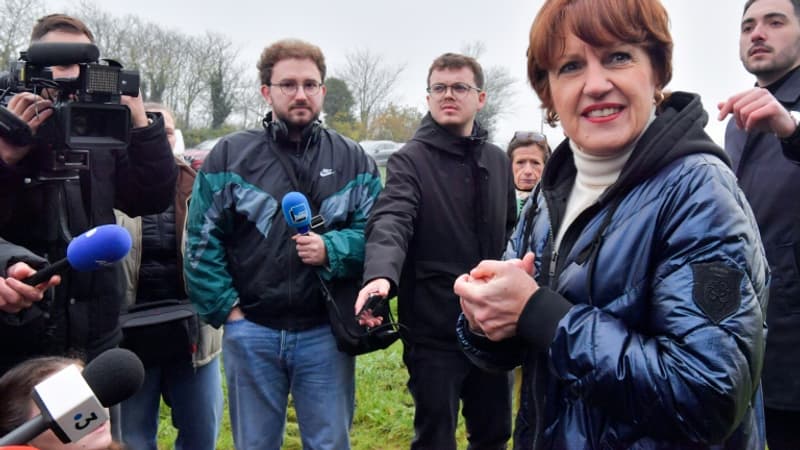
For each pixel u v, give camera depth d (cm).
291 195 322
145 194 307
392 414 536
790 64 321
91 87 261
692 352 146
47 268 231
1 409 203
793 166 296
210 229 338
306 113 345
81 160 273
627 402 153
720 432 148
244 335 335
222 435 493
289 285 332
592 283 168
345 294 337
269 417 339
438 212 364
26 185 271
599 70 172
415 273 365
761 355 149
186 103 4275
